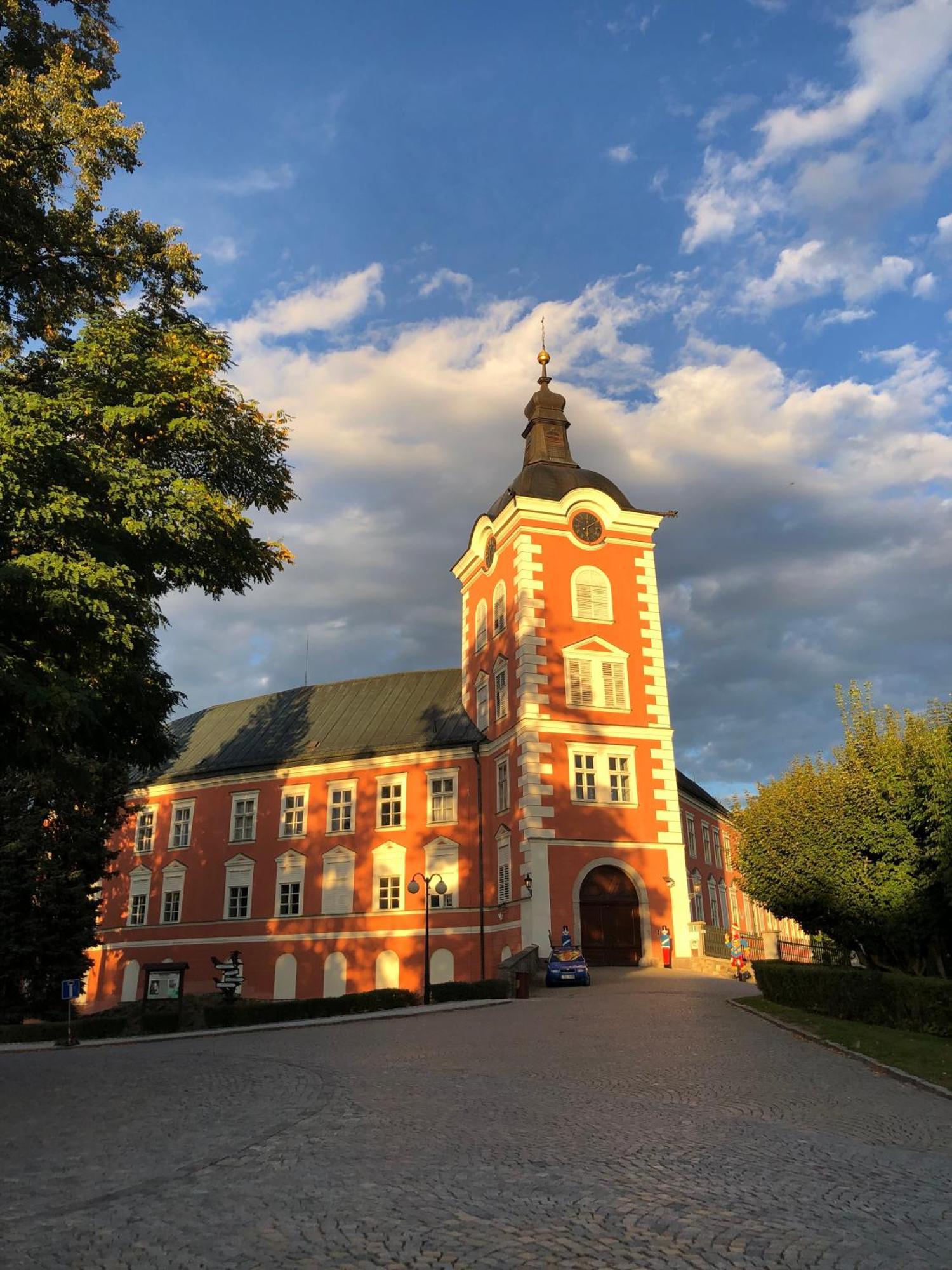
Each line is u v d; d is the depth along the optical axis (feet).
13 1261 23.06
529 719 136.98
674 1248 24.12
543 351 169.99
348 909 153.38
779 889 84.12
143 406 68.69
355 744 164.45
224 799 171.73
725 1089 46.75
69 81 76.48
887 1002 68.80
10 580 55.98
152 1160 32.68
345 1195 28.32
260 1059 59.67
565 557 147.02
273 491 77.61
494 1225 25.71
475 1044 64.08
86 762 112.98
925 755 71.51
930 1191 29.66
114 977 174.40
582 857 133.08
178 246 82.12
